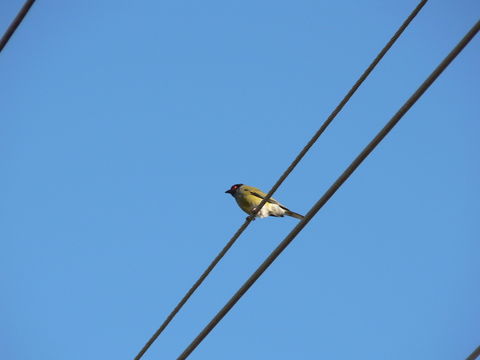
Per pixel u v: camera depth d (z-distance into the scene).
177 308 12.55
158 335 12.53
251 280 11.52
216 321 11.66
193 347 11.82
